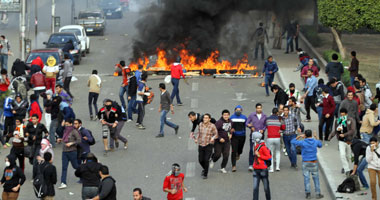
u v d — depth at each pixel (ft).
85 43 247.50
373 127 110.63
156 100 167.43
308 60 171.63
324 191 102.47
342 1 200.64
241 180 108.68
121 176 111.14
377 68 204.95
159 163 118.01
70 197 102.12
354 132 105.29
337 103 129.59
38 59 173.37
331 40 261.44
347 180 98.22
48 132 115.75
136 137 134.51
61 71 184.96
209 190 103.76
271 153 111.75
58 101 124.88
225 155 111.45
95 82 147.54
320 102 129.29
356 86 127.03
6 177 92.48
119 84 187.73
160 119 142.72
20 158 111.65
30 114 126.52
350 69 164.35
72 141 106.32
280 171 112.78
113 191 84.28
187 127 141.08
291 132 112.47
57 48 205.67
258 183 96.22
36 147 109.29
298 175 110.73
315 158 98.27
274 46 250.37
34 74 156.46
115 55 249.34
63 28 251.80
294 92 131.13
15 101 129.18
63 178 106.32
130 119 146.92
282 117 112.68
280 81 188.44
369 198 95.04
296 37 238.89
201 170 114.01
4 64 197.98
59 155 123.13
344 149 106.11
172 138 133.49
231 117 112.37
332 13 203.21
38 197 92.99
